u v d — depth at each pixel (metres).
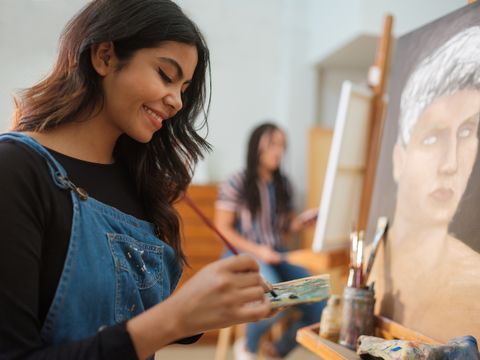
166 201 0.95
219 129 3.18
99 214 0.73
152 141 0.93
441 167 0.85
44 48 2.70
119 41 0.71
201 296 0.57
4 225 0.59
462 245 0.77
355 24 2.34
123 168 0.90
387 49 1.50
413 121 0.96
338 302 0.98
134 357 0.57
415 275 0.87
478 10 0.84
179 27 0.73
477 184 0.76
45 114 0.74
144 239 0.80
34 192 0.65
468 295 0.74
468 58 0.83
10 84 2.67
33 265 0.61
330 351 0.87
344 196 1.54
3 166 0.63
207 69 0.98
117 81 0.73
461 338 0.69
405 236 0.92
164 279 0.85
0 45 2.66
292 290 0.73
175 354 2.61
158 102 0.74
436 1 1.61
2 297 0.57
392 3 2.20
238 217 2.36
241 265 0.60
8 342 0.57
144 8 0.71
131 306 0.74
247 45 3.19
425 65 0.96
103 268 0.70
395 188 0.99
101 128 0.78
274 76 3.22
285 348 2.11
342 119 1.40
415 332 0.82
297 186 3.09
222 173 3.17
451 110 0.85
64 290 0.65
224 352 2.19
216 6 3.14
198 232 2.74
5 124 2.60
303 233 3.04
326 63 3.06
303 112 3.12
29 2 2.68
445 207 0.83
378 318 0.93
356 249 1.00
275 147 2.36
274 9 3.16
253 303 0.61
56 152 0.73
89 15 0.74
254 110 3.22
